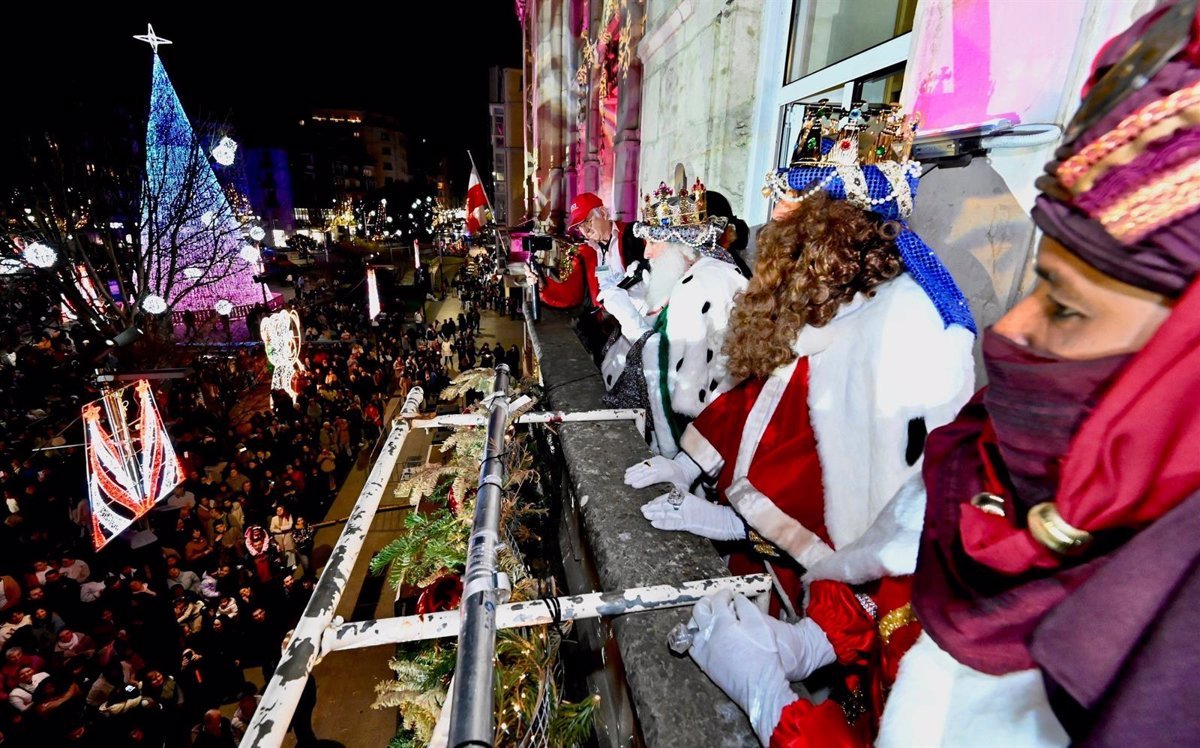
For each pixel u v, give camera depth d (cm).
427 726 120
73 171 1333
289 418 1177
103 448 655
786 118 248
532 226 793
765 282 116
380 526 640
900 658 74
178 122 1487
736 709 83
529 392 262
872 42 214
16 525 747
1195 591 35
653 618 101
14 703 464
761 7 250
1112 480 40
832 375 110
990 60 112
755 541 125
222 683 538
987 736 53
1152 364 37
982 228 118
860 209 108
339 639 75
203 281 1750
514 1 1111
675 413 181
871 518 100
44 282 1346
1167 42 35
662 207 208
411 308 2955
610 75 517
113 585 607
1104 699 40
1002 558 48
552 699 99
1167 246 36
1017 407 49
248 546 684
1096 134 39
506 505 155
